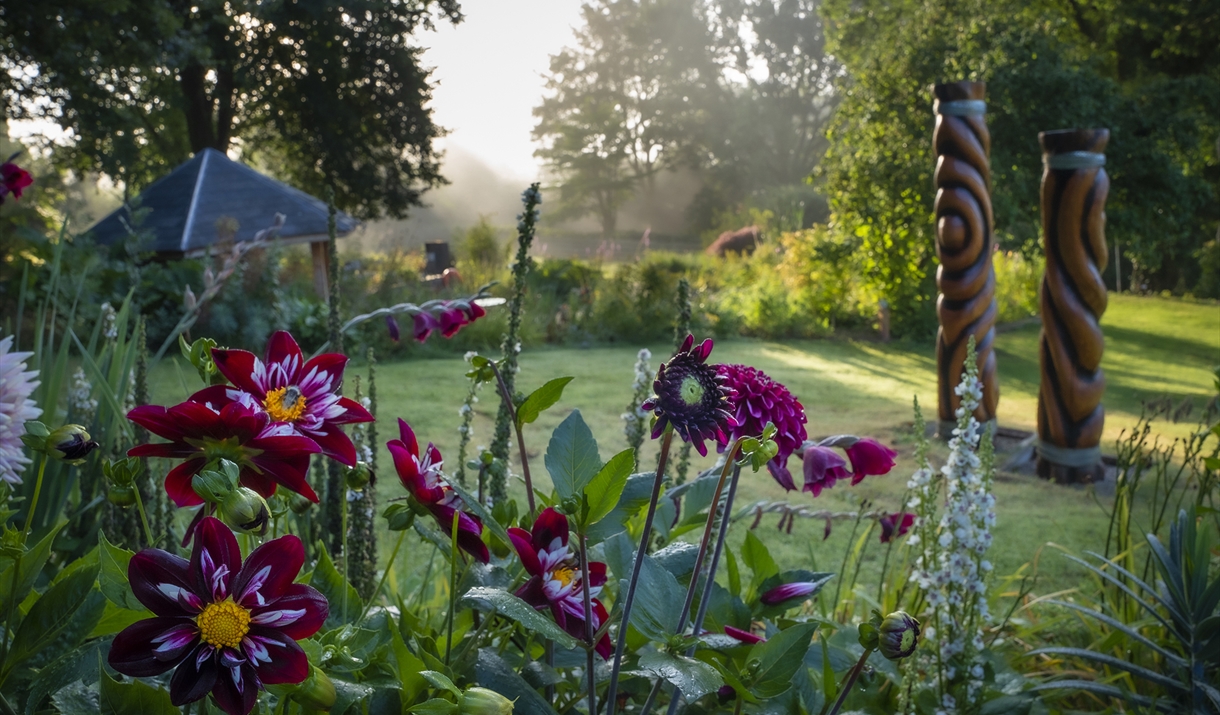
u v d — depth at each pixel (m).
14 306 9.33
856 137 12.14
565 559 1.12
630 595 0.98
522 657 1.22
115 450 1.85
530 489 1.22
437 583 2.27
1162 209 12.38
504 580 1.19
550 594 1.07
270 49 22.56
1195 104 15.64
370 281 13.52
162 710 0.77
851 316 13.77
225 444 0.82
